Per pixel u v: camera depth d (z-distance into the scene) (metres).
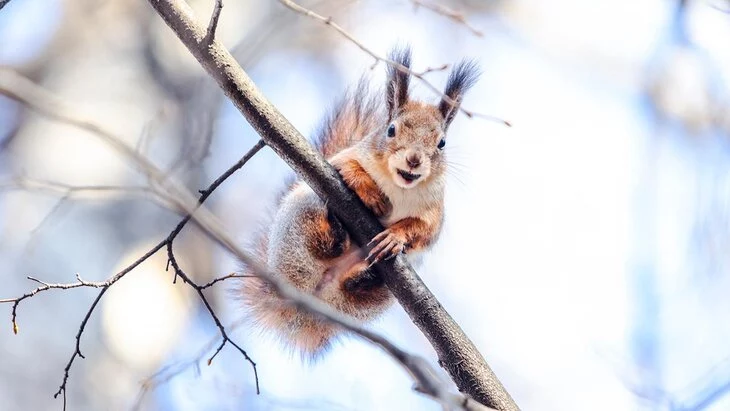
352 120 11.15
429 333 8.38
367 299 9.77
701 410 10.05
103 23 15.08
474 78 10.48
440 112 10.21
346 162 9.52
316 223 9.43
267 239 10.55
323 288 9.61
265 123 8.23
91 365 12.43
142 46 15.01
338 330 10.07
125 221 13.52
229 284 10.33
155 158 13.16
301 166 8.54
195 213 6.18
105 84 14.34
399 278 8.55
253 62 11.78
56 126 13.66
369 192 9.29
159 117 12.04
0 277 12.48
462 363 8.21
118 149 6.20
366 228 8.88
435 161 9.78
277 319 10.14
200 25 8.03
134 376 12.52
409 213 9.58
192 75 14.89
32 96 6.32
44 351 12.33
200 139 11.10
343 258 9.33
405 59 10.22
